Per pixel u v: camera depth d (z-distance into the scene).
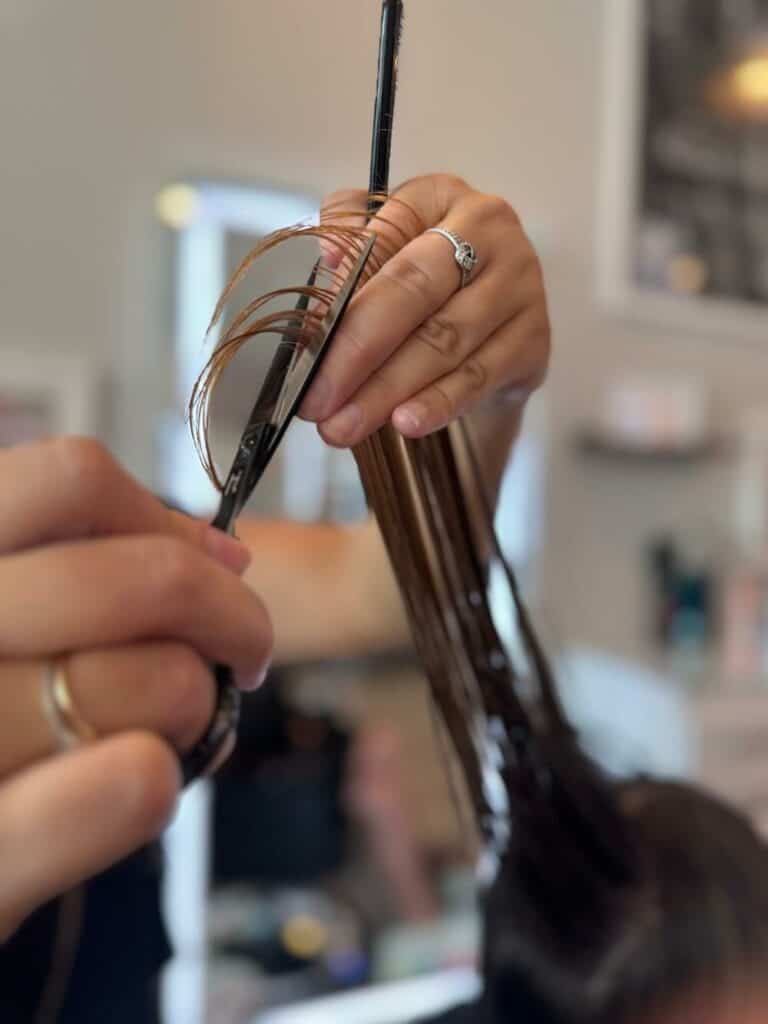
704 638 1.60
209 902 1.20
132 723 0.19
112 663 0.19
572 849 0.39
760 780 1.37
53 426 1.16
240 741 1.21
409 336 0.26
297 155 1.23
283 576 1.17
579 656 1.55
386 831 1.29
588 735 1.39
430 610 0.35
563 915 0.39
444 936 1.26
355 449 0.30
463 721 0.37
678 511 1.67
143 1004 0.63
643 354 1.60
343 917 1.25
